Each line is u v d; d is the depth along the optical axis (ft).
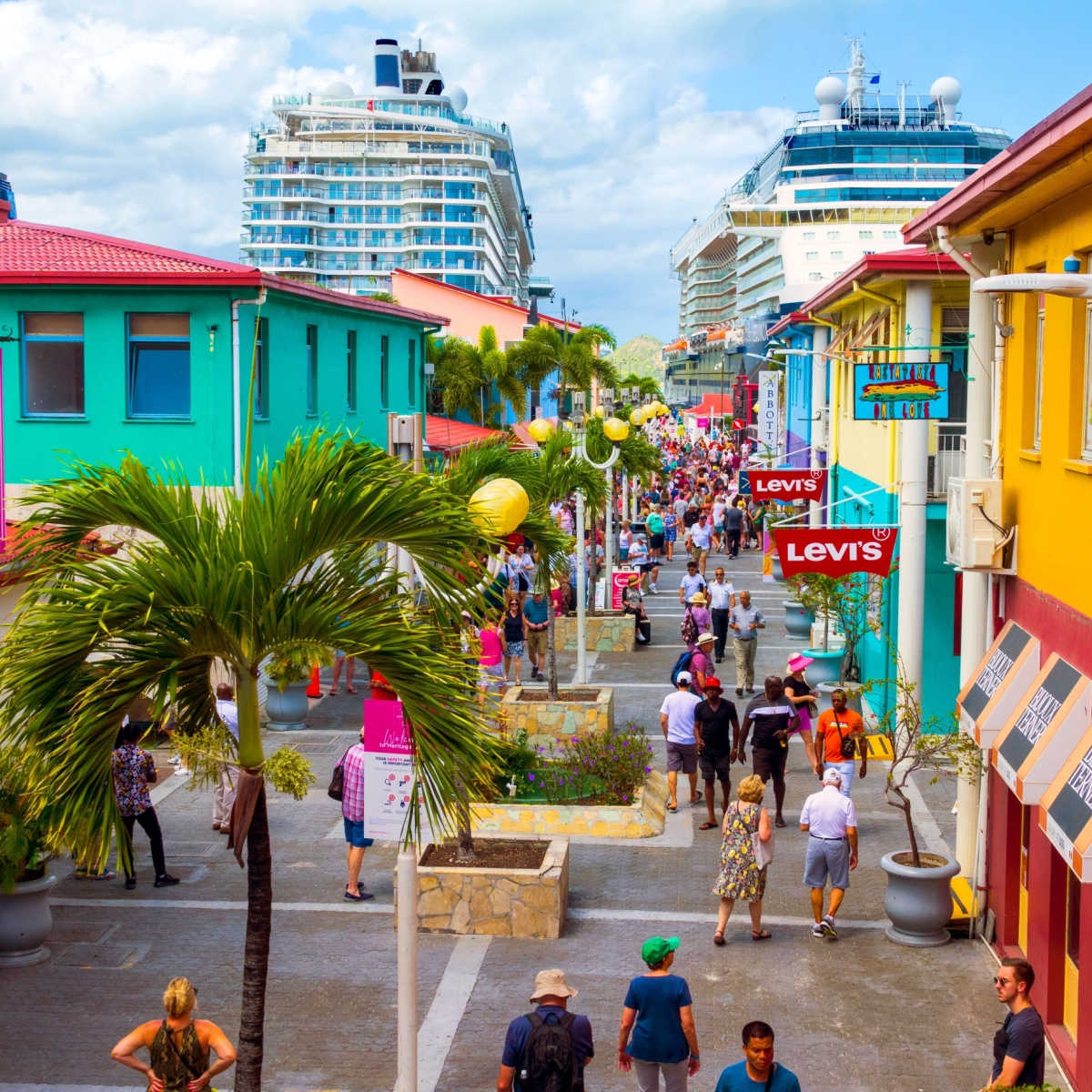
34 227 81.15
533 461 70.23
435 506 24.29
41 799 23.04
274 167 500.33
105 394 70.64
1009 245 40.16
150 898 44.93
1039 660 36.19
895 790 41.27
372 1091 31.73
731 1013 36.04
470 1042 34.24
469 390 179.63
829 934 41.27
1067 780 28.84
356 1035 34.71
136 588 22.62
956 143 406.00
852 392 89.66
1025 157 31.19
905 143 403.95
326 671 80.79
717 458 258.37
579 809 51.37
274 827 52.85
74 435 71.05
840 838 41.04
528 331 188.44
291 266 495.41
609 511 101.04
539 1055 25.34
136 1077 32.27
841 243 373.81
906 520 64.03
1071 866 26.81
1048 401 35.58
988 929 40.93
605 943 40.96
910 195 391.24
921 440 64.08
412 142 503.61
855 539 54.44
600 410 119.24
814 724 70.59
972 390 43.06
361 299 91.56
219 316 69.87
